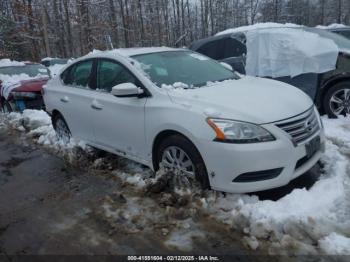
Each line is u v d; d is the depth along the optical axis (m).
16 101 9.12
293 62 6.36
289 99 3.76
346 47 6.21
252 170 3.24
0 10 30.55
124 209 3.69
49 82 6.08
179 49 5.09
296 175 3.45
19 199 4.24
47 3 29.94
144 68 4.28
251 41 6.89
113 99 4.43
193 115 3.49
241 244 2.99
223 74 4.70
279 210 3.27
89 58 5.09
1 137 7.31
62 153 5.63
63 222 3.58
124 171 4.64
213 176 3.41
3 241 3.35
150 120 3.88
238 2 49.97
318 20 56.81
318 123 3.87
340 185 3.63
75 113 5.18
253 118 3.30
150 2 36.34
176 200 3.65
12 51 28.17
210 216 3.38
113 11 32.41
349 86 5.94
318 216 3.15
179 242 3.09
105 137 4.71
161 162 3.93
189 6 44.75
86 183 4.46
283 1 56.25
